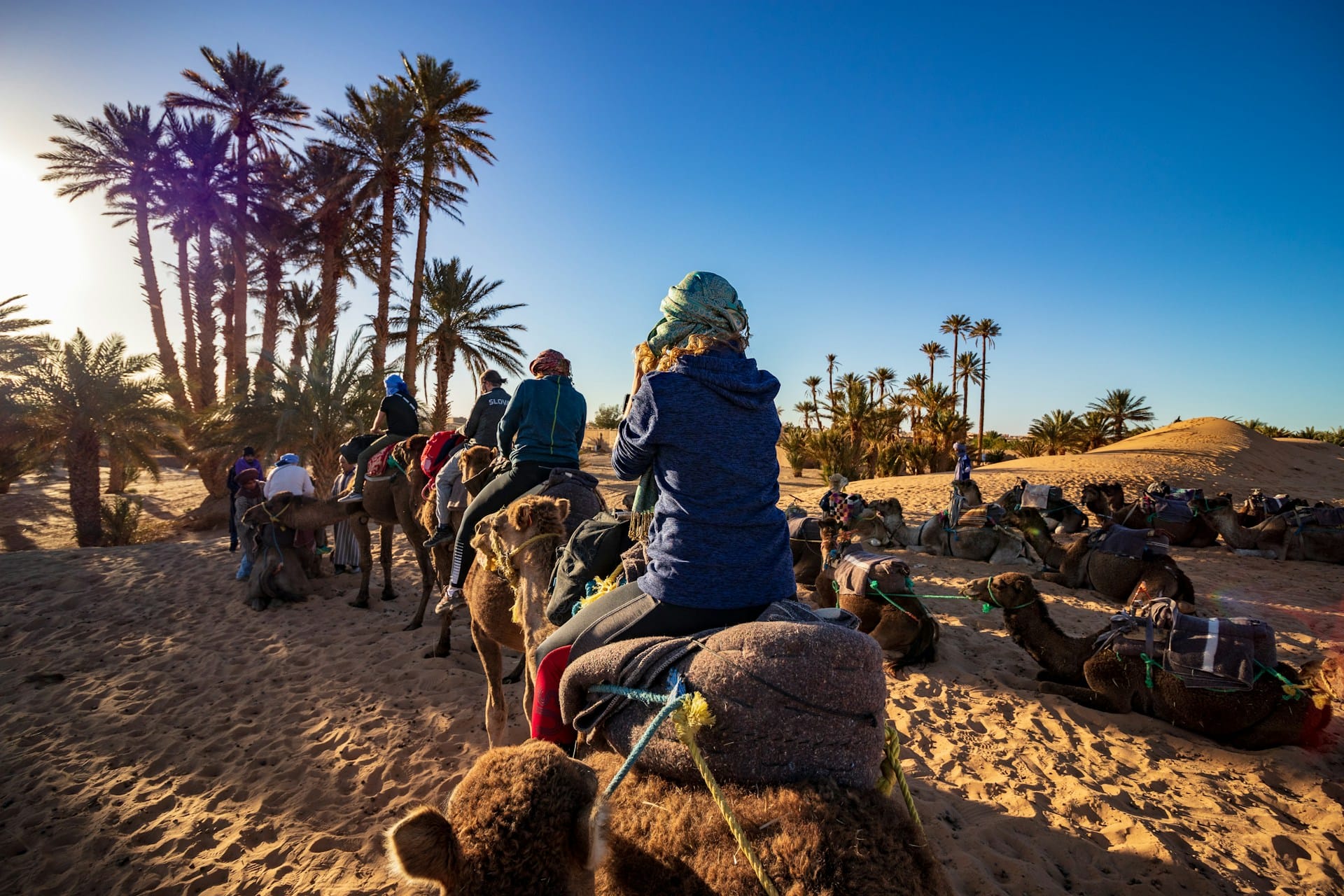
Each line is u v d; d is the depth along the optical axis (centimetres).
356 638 767
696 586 197
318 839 409
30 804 467
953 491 1365
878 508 1308
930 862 155
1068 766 479
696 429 200
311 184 2997
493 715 424
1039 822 409
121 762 520
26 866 405
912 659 677
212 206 3089
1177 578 865
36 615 898
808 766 166
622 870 167
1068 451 4906
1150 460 2875
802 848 147
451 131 2917
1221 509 1300
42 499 3048
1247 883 359
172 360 3425
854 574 693
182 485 3516
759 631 177
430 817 146
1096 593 966
